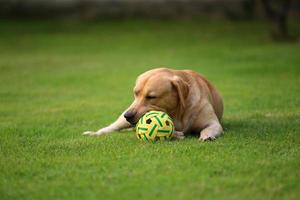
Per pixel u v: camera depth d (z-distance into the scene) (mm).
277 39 30875
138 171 7727
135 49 29656
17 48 30562
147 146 9188
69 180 7504
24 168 8094
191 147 9039
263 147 9055
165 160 8234
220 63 23953
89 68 23469
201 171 7660
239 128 11078
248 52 26812
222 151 8750
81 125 12039
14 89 18391
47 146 9586
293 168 7766
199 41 31828
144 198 6699
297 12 40688
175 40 32469
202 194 6766
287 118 12141
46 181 7500
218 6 40719
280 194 6742
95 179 7484
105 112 13789
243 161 8141
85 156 8711
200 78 11250
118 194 6875
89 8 40750
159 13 40656
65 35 35188
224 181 7219
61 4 40719
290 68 21547
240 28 36219
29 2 40812
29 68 23750
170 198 6664
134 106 10094
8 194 6992
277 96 15586
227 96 16016
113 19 40312
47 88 18641
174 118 10406
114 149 9109
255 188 6941
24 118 13023
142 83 10219
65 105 15117
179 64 23984
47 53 28734
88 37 34250
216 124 10422
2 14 40750
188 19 40219
